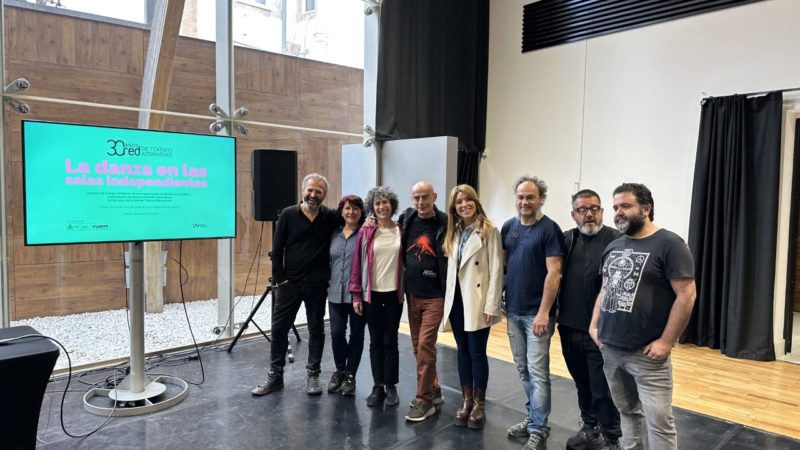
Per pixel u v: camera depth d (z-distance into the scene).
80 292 4.44
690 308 1.90
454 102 5.98
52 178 2.80
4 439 2.02
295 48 5.24
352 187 5.65
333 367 3.86
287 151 4.05
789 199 4.25
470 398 2.88
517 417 3.02
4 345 2.11
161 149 3.15
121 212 3.02
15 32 3.96
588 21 5.30
